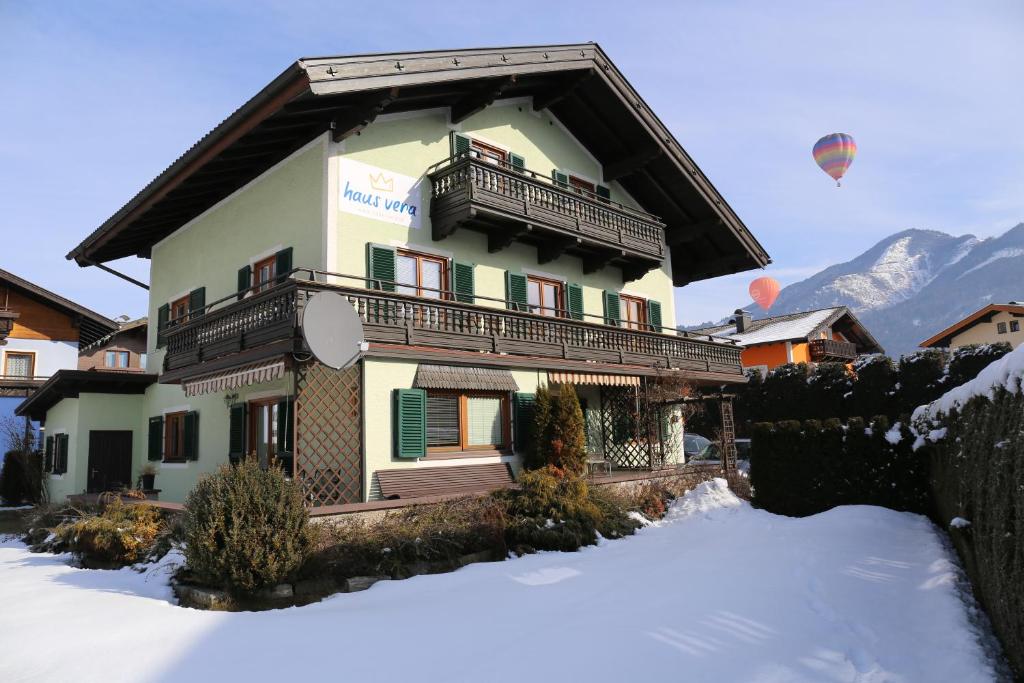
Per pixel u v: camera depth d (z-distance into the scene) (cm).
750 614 799
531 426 1664
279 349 1258
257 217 1645
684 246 2538
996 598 728
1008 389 716
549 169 2020
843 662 668
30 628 764
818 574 973
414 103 1630
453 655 671
